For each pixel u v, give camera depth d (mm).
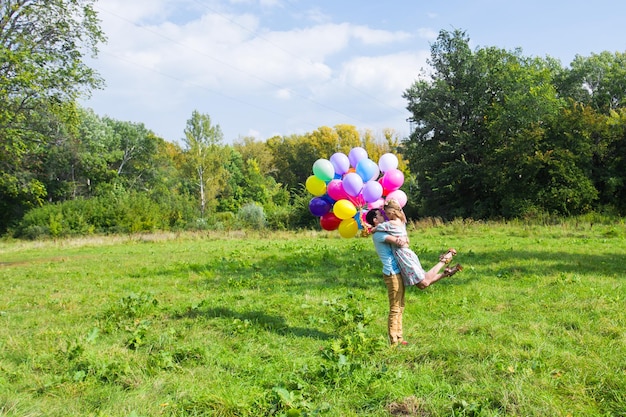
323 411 3617
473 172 35156
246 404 3711
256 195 55719
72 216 37062
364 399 3783
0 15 18188
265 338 5688
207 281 10219
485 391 3760
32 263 16625
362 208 6359
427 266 11156
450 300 7324
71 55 19812
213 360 4883
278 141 85125
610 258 11500
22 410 3729
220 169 50562
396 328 5234
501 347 4777
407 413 3559
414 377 4133
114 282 10609
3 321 7043
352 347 4848
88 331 6211
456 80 37844
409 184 47094
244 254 15812
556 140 30969
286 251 16422
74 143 46625
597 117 30688
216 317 6820
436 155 36562
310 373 4379
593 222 24609
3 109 18516
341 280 9469
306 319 6590
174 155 70125
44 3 18719
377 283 9055
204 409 3734
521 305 6816
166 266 13117
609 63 45438
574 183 28969
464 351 4703
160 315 7043
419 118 38656
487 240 17922
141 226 37406
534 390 3713
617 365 4199
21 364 4883
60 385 4227
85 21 19484
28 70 18062
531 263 10781
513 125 33594
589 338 5039
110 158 51781
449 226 23984
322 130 71625
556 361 4352
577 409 3449
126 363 4637
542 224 24047
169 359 4754
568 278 8711
